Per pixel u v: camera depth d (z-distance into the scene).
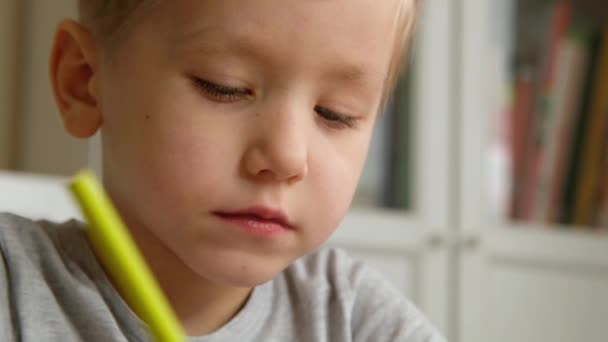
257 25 0.55
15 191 1.04
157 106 0.57
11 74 1.30
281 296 0.75
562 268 1.45
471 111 1.40
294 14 0.55
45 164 1.25
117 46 0.61
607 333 1.46
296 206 0.57
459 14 1.41
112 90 0.62
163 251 0.63
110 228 0.37
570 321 1.45
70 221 0.69
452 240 1.39
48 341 0.59
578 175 1.48
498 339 1.41
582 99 1.48
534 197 1.46
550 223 1.47
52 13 1.29
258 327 0.70
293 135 0.55
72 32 0.67
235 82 0.55
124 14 0.61
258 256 0.57
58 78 0.67
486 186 1.41
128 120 0.59
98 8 0.65
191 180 0.56
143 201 0.59
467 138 1.40
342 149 0.60
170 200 0.57
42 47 1.29
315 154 0.58
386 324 0.77
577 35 1.50
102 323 0.61
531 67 1.47
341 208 0.61
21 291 0.60
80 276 0.63
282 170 0.55
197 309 0.66
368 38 0.58
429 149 1.38
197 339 0.66
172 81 0.57
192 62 0.56
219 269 0.57
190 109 0.56
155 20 0.58
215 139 0.55
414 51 1.37
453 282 1.39
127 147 0.60
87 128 0.65
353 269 0.83
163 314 0.39
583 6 1.51
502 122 1.45
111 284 0.64
